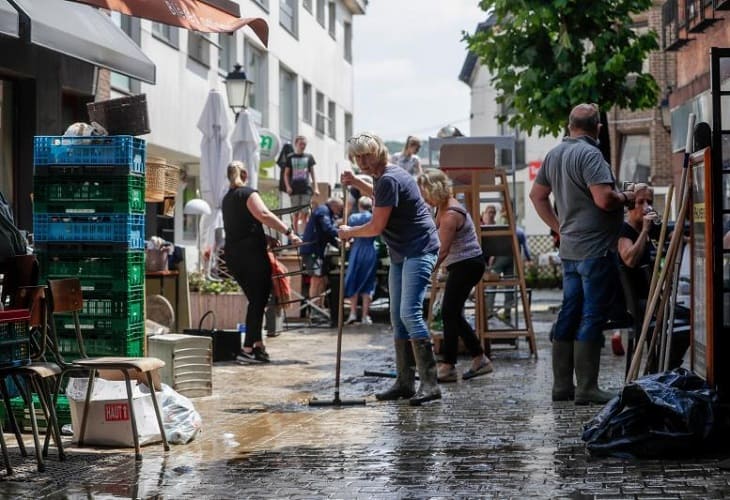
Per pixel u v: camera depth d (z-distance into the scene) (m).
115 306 8.51
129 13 9.62
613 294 9.55
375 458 7.30
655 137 39.91
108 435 7.89
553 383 10.38
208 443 8.01
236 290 16.62
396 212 9.84
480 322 13.72
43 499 6.26
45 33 11.55
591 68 19.20
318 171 39.25
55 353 7.54
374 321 20.30
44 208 8.62
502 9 19.80
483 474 6.72
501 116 21.00
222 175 17.56
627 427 7.19
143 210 8.77
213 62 26.16
